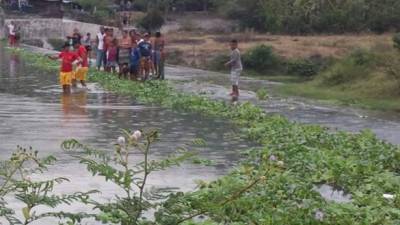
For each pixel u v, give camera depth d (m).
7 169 8.89
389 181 11.49
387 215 9.37
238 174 11.16
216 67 43.19
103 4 76.19
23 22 62.25
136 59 28.33
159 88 24.95
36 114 18.55
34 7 73.38
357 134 16.02
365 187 11.10
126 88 25.25
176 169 12.16
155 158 12.82
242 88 28.88
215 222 8.48
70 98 22.50
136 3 73.88
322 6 57.09
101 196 10.06
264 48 42.31
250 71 41.53
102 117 18.34
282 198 9.84
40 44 60.91
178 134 16.02
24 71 32.56
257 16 61.59
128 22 63.59
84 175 11.41
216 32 61.75
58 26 63.34
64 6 76.19
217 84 30.23
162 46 29.59
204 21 65.69
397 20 55.34
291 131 16.12
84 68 26.12
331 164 12.31
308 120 19.58
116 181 6.77
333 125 18.69
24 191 6.68
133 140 7.06
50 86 26.06
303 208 9.18
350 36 53.28
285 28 58.22
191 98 22.14
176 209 7.40
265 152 13.32
